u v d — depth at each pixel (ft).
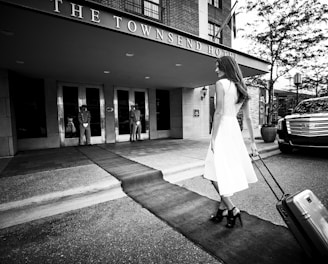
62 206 9.21
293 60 26.18
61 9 10.34
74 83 26.99
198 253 5.93
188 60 18.57
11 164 15.83
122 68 20.97
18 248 6.36
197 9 29.96
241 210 8.45
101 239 6.77
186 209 8.79
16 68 19.83
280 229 6.93
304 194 5.12
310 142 17.34
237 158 6.48
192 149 22.29
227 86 6.44
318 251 4.73
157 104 34.73
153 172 12.92
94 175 12.44
